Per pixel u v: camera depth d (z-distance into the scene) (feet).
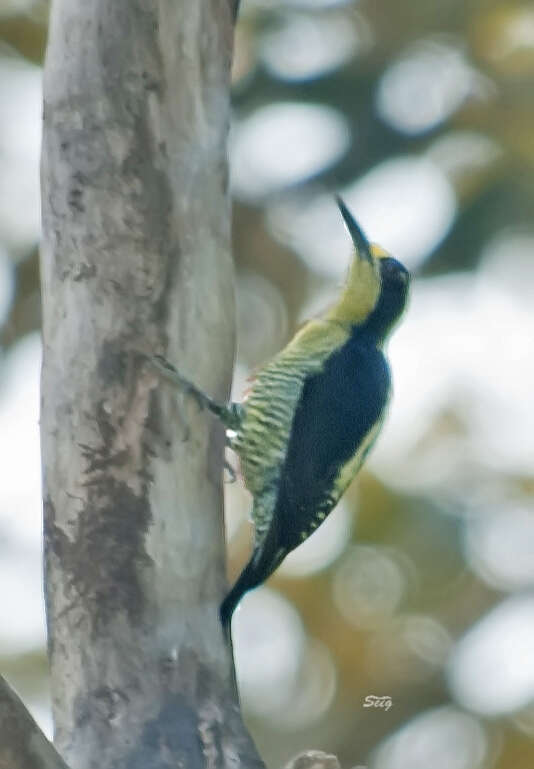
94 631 35.40
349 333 42.39
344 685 65.16
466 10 75.36
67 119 36.55
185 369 36.32
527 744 66.18
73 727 35.17
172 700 35.01
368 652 65.57
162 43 36.63
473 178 72.79
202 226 36.78
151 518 35.70
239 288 74.59
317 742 64.13
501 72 74.95
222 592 36.24
